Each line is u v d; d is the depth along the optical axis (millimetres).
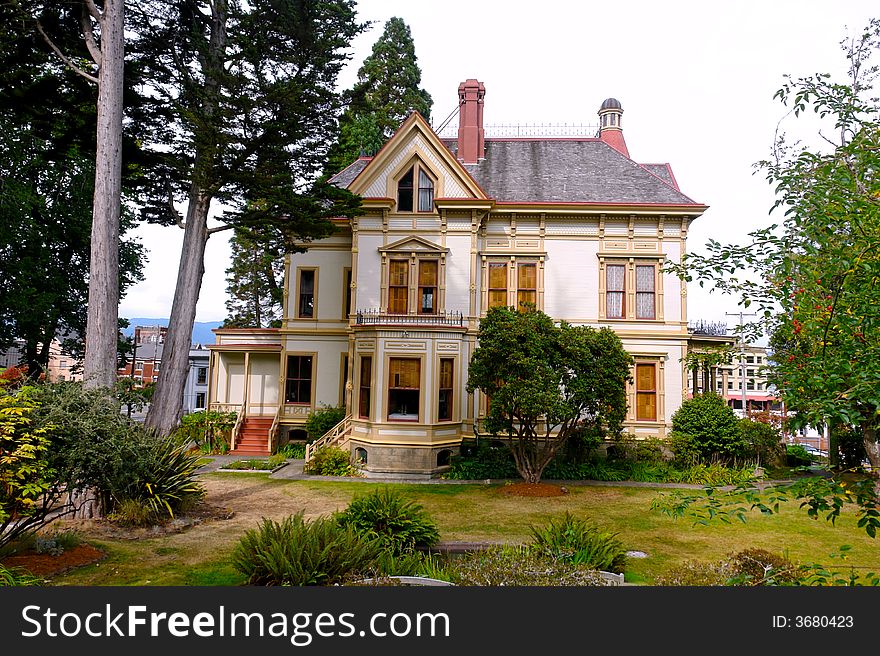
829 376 4543
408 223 21984
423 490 16359
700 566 7855
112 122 13242
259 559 8062
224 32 17719
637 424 21422
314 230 18203
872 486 4445
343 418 22234
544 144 26562
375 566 8156
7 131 23656
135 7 16547
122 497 11461
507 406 16031
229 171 16203
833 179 5309
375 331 19578
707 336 22438
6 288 25906
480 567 7461
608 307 22234
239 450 22859
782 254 5469
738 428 19297
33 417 8680
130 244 32000
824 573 5012
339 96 18031
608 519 13117
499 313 16922
